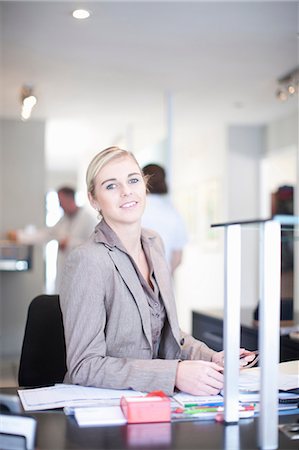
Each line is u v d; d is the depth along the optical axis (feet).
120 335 5.75
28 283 23.34
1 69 16.81
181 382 5.29
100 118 23.18
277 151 23.34
